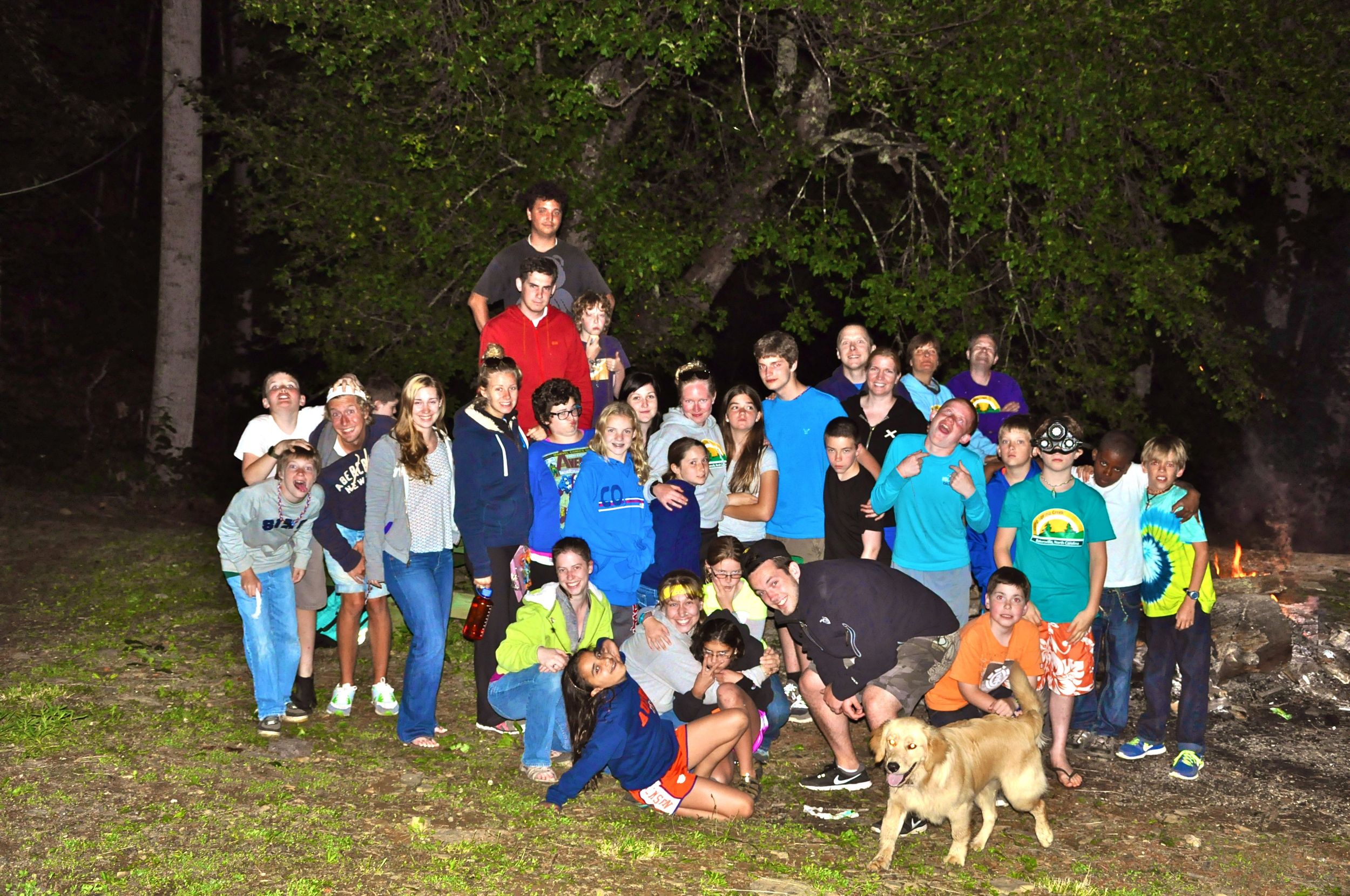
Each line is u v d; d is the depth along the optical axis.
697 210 12.95
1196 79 11.13
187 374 16.56
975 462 6.15
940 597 5.80
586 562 5.64
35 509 13.45
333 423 6.12
